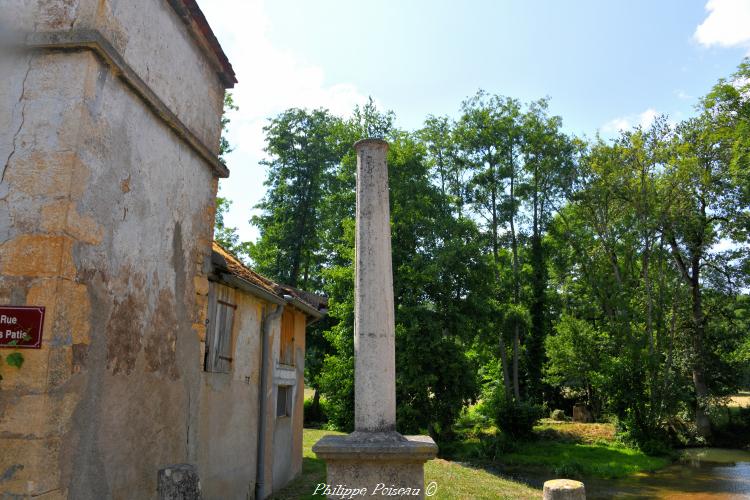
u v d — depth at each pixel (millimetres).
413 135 32938
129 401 5062
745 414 28094
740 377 28156
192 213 6578
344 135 26891
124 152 5031
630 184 26406
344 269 22484
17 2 4520
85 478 4344
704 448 25375
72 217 4258
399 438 5395
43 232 4160
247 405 8664
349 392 21547
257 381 9148
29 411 3883
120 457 4875
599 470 19266
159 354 5672
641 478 18531
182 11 6188
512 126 31641
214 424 7312
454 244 22156
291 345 11312
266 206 29812
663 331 27219
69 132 4324
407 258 22516
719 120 26578
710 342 29375
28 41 4414
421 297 22156
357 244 6012
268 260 28672
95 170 4562
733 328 29797
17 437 3854
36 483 3807
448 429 23688
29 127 4348
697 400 27172
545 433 26906
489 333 25453
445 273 21922
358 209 6109
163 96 5844
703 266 29703
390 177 23422
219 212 22719
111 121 4812
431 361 20688
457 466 16344
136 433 5172
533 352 29766
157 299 5656
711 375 28359
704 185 26188
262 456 9102
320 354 27766
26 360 3953
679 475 19125
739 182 25672
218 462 7434
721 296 29109
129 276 5109
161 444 5688
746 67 25938
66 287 4168
